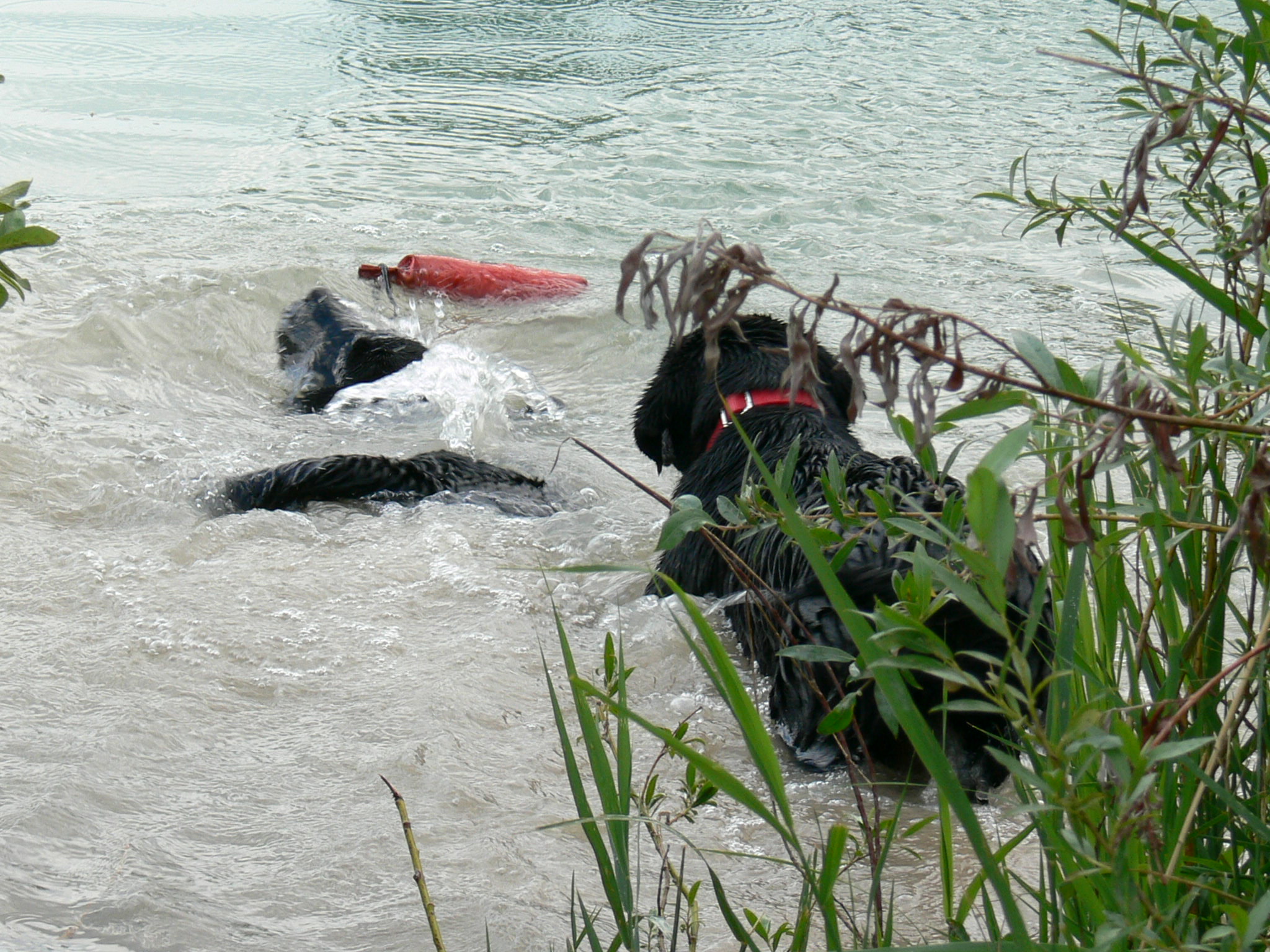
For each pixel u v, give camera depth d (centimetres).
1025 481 603
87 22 1852
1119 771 154
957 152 1279
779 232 1056
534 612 502
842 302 151
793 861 245
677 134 1362
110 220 1056
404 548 555
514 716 421
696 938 250
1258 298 246
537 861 337
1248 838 221
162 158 1260
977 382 596
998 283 934
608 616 509
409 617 491
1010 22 1908
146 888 315
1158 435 153
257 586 509
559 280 952
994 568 151
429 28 1892
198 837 343
